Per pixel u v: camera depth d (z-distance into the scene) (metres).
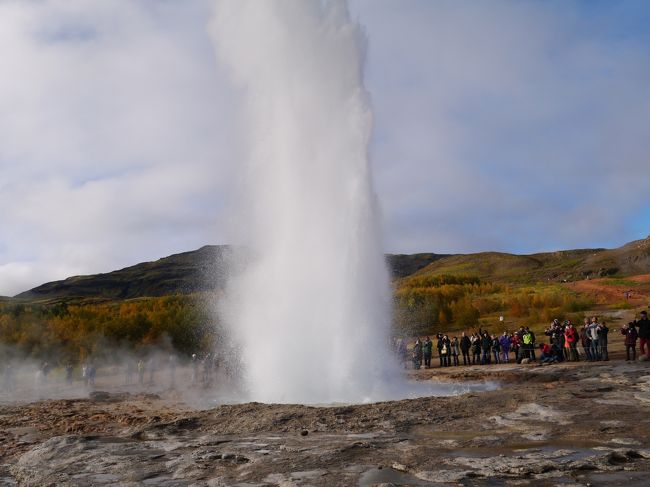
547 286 75.56
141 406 18.23
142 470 8.16
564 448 8.16
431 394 16.61
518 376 19.31
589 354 23.03
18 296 177.25
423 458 7.95
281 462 8.12
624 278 75.75
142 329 47.94
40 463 9.19
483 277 150.62
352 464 7.86
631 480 6.53
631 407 11.12
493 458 7.71
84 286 181.62
